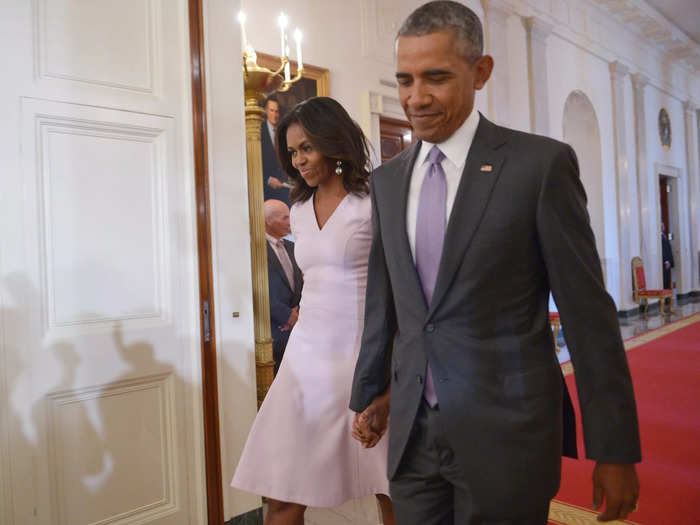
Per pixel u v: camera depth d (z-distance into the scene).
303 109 1.68
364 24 4.87
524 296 1.07
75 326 2.07
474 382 1.05
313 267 1.77
